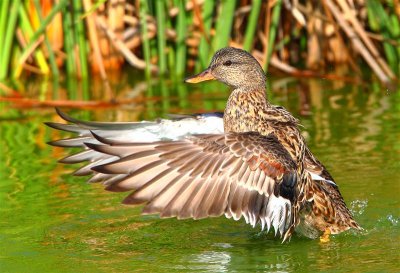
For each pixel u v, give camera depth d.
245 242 10.15
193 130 10.62
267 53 16.75
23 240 10.11
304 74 17.97
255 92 10.91
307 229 10.36
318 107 15.69
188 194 8.72
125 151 8.80
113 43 17.83
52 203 11.34
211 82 17.89
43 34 17.12
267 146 9.20
